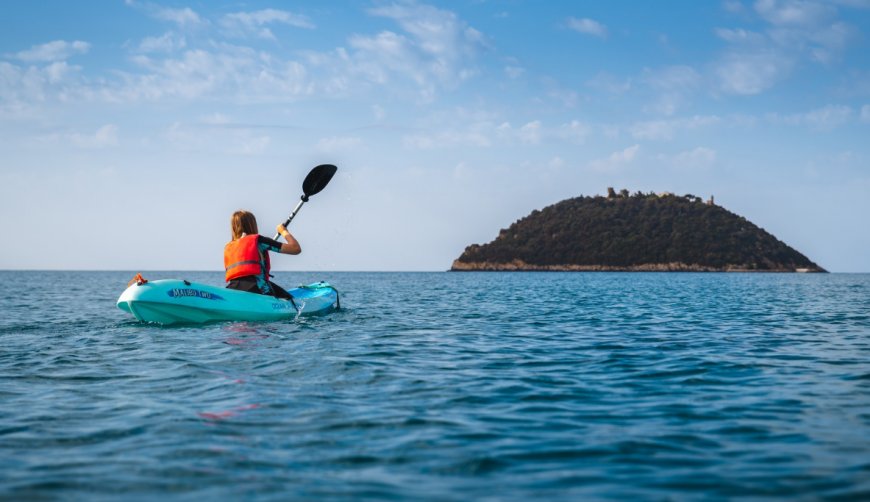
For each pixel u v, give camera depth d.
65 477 2.83
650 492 2.68
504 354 6.75
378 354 6.54
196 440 3.40
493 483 2.79
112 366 5.75
